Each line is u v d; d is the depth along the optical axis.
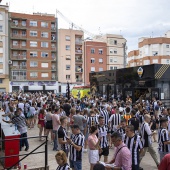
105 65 69.25
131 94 26.75
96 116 10.55
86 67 66.88
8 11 58.25
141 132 8.34
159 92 23.73
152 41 69.56
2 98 26.52
